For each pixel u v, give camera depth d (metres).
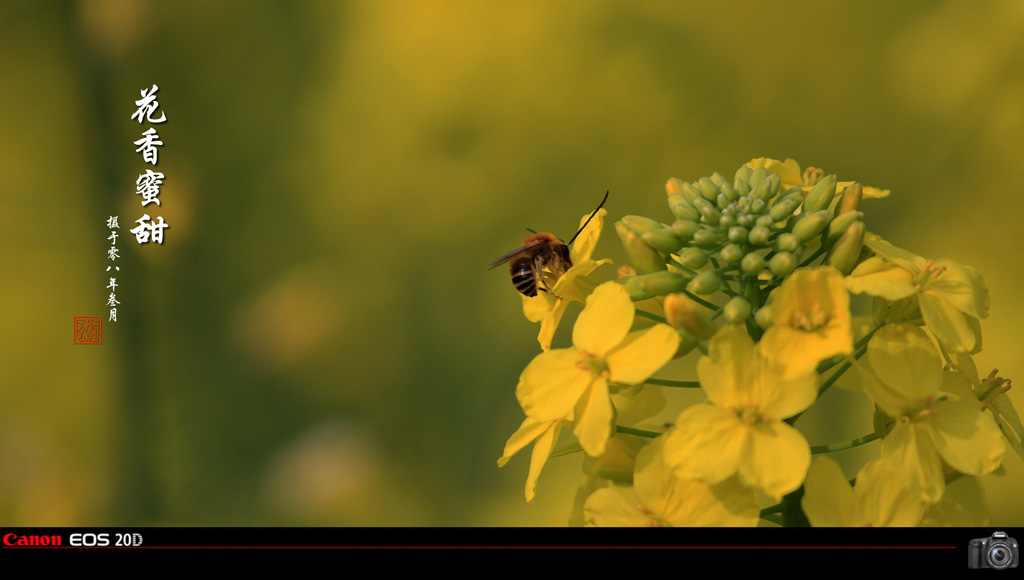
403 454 0.82
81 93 0.85
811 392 0.37
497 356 0.85
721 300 0.59
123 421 0.83
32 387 0.82
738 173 0.40
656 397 0.40
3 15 0.83
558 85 0.84
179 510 0.80
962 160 0.82
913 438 0.37
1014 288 0.75
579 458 0.69
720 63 0.85
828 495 0.37
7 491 0.76
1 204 0.83
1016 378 0.70
